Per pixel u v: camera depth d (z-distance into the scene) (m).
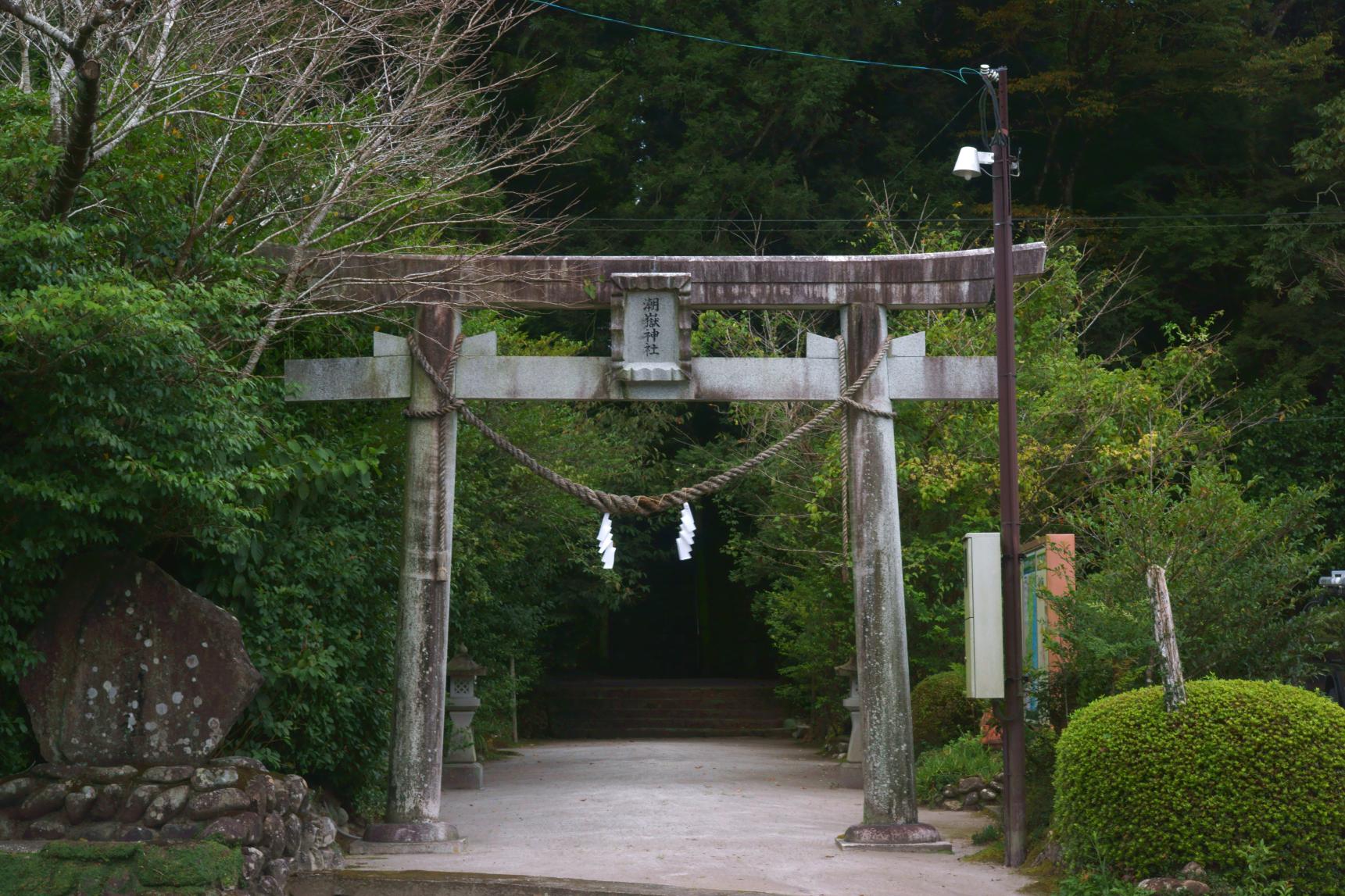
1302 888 6.09
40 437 6.27
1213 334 23.30
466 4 9.34
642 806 10.77
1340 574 10.34
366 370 8.82
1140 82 24.44
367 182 8.92
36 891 6.01
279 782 6.94
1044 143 25.19
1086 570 9.59
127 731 6.84
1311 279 20.34
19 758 6.92
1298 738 6.25
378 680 9.59
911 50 23.94
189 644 6.95
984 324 14.96
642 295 8.77
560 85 20.84
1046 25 23.70
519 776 14.38
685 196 21.31
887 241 17.47
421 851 8.20
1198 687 6.63
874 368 8.70
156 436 6.49
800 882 7.16
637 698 25.02
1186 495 9.36
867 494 8.70
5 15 8.41
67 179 6.61
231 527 7.02
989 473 14.34
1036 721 8.94
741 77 22.05
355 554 8.89
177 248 7.57
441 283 8.60
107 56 7.88
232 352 8.59
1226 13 23.45
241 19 8.36
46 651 6.88
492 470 14.38
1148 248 22.47
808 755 17.14
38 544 6.43
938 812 10.78
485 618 15.87
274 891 6.54
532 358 8.83
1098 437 14.69
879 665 8.57
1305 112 23.20
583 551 18.38
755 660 29.69
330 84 9.21
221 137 8.46
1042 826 8.11
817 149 23.72
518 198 21.44
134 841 6.30
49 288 5.76
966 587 8.34
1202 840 6.22
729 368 8.83
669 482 23.47
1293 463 19.52
